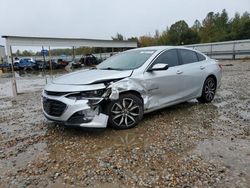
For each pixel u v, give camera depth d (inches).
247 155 135.3
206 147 146.4
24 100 338.6
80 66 1070.4
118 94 170.1
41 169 127.3
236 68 706.2
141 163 128.6
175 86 212.8
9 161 138.5
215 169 120.6
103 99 163.6
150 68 193.5
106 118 166.9
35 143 162.9
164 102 205.2
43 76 820.6
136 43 909.2
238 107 239.0
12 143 165.2
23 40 538.0
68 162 133.3
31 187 112.0
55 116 167.8
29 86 541.3
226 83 404.2
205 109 233.3
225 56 1236.5
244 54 1149.7
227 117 206.2
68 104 159.5
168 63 212.7
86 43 741.9
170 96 210.4
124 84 173.5
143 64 193.6
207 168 121.6
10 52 504.1
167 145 149.9
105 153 141.4
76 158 137.3
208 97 256.1
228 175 115.2
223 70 657.0
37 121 215.5
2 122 219.5
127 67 195.3
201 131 173.0
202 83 244.8
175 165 125.6
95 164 129.4
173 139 159.0
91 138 164.9
